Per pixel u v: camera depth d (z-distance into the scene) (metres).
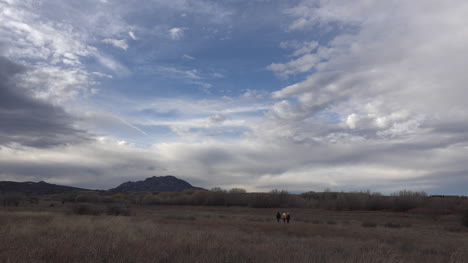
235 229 24.69
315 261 9.23
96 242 9.57
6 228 12.52
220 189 118.12
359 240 18.38
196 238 12.84
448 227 42.50
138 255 8.33
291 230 27.09
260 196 105.31
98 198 109.38
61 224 15.41
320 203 100.62
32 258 7.50
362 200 92.12
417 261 11.62
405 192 88.62
